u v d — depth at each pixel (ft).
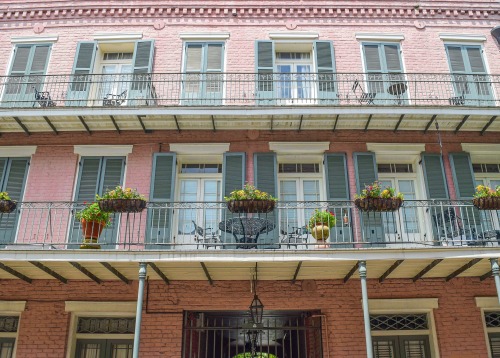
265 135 35.55
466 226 32.32
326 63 37.88
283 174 35.78
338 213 32.94
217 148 35.14
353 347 30.14
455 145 35.47
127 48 39.52
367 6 39.96
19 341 29.96
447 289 31.45
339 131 35.63
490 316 31.73
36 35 39.14
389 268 29.27
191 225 34.24
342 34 39.24
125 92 36.27
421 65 38.47
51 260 26.32
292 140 35.32
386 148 35.22
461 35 39.47
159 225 32.22
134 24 39.34
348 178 34.24
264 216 32.30
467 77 37.88
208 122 34.42
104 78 38.55
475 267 29.37
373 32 39.40
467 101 37.01
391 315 31.63
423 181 34.47
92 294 31.09
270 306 30.96
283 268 28.91
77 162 34.94
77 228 32.78
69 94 36.63
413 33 39.52
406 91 37.17
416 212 34.65
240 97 36.76
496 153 35.53
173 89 36.99
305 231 32.81
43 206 33.32
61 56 38.50
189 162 36.37
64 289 31.19
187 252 26.61
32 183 34.19
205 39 38.88
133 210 27.66
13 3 39.88
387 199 27.63
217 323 36.63
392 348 30.91
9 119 33.45
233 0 39.86
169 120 34.06
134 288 31.32
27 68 38.04
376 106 32.94
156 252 26.50
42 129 35.01
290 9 39.75
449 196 33.81
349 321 30.66
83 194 33.96
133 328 31.22
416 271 30.14
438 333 30.35
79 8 39.63
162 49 38.52
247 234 28.99
